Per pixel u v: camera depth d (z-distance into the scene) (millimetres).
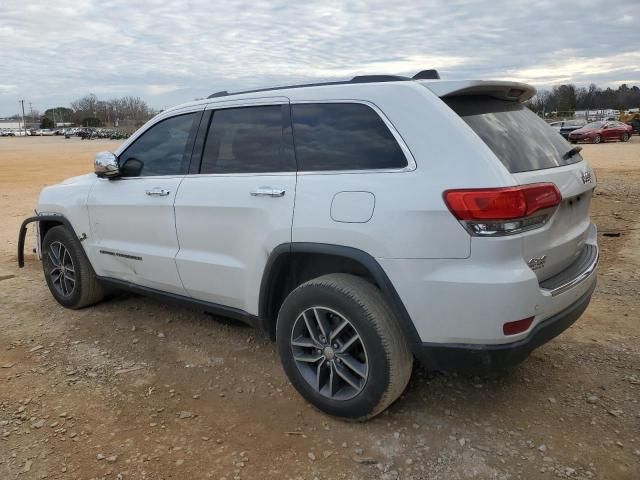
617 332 4156
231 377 3654
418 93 2877
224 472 2727
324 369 3131
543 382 3465
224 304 3723
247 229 3375
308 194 3070
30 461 2828
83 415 3236
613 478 2609
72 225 4684
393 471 2705
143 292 4320
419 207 2674
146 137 4195
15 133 115375
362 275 3113
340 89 3158
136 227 4117
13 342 4285
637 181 12758
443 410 3189
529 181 2693
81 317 4770
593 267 3176
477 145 2678
